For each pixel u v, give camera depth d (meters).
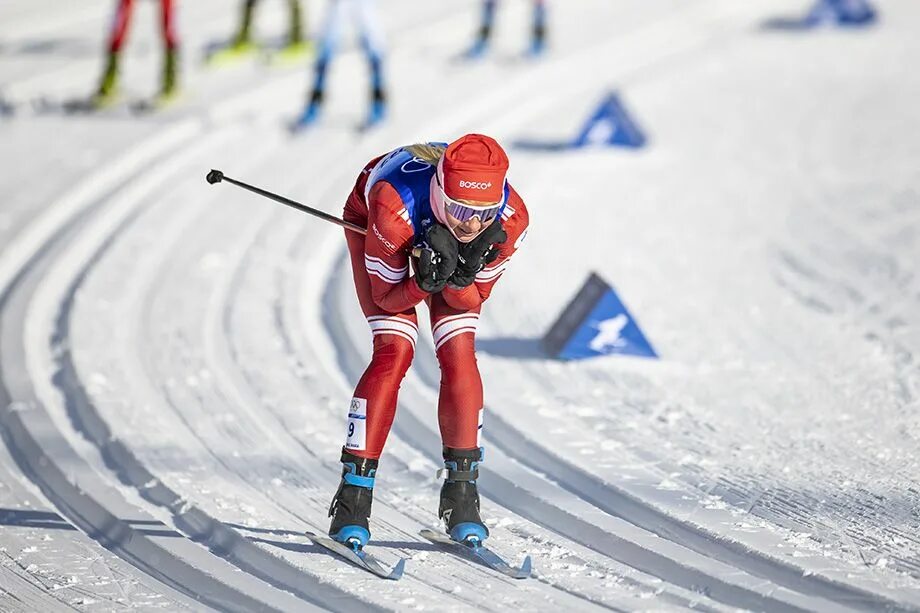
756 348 21.34
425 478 16.75
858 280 24.88
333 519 14.09
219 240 27.33
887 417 18.44
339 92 40.28
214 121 36.53
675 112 40.03
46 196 29.75
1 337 21.70
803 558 13.89
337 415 18.73
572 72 44.59
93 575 13.97
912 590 13.15
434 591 13.36
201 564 14.01
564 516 15.28
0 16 49.66
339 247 27.47
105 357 20.77
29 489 16.38
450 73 43.31
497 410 18.53
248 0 42.91
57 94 38.94
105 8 51.19
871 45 50.28
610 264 26.03
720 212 29.92
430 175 13.41
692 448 17.25
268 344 21.64
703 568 13.76
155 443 17.44
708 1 57.19
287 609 12.99
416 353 21.05
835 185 32.12
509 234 13.59
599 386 19.66
